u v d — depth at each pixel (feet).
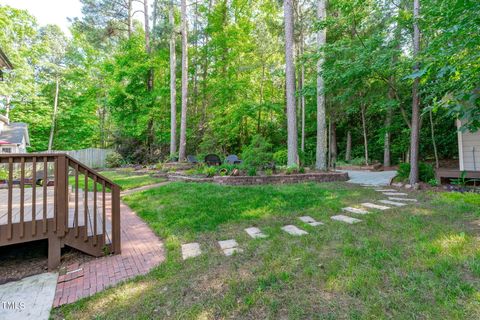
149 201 18.21
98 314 6.09
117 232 9.87
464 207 13.75
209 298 6.53
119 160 53.36
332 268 7.70
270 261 8.38
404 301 5.99
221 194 18.86
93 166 55.06
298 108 49.08
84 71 63.52
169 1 46.16
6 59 20.85
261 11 48.96
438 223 11.39
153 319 5.81
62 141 63.46
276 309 5.96
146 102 52.90
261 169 27.53
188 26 55.36
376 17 25.04
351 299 6.22
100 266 8.79
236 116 47.11
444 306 5.74
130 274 8.13
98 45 55.06
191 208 15.31
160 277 7.78
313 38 43.55
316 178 26.32
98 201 18.44
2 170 29.68
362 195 18.44
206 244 10.27
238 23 50.85
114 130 66.80
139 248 10.35
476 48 10.53
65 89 63.72
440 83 15.92
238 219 13.32
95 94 63.41
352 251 8.81
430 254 8.29
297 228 11.78
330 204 15.83
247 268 8.04
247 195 18.35
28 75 51.21
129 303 6.49
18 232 8.30
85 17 52.08
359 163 43.60
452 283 6.57
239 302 6.31
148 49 54.44
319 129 30.60
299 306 6.03
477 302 5.80
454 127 37.91
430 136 39.65
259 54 45.16
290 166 27.07
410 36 22.12
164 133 54.29
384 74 22.27
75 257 9.55
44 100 56.29
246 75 50.21
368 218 12.80
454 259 7.79
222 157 44.19
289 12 27.81
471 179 20.39
